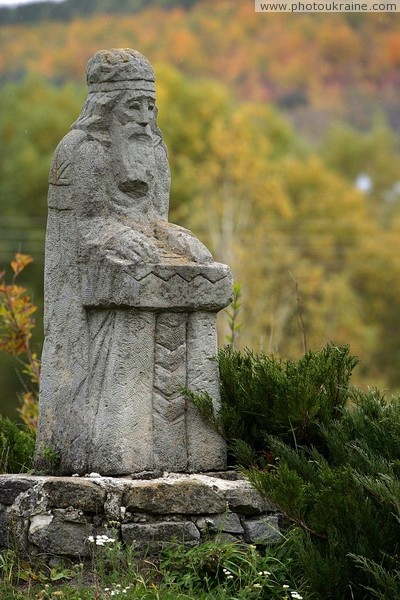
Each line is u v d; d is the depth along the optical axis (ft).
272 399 40.60
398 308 177.68
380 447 37.91
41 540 36.94
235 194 153.89
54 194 40.42
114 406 38.70
